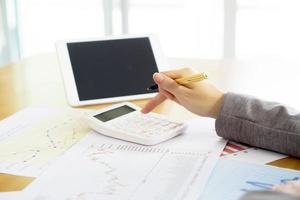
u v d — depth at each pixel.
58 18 2.84
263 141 0.67
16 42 2.81
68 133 0.76
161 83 0.78
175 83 0.77
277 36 2.55
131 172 0.60
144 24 2.78
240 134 0.70
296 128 0.65
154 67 1.02
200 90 0.76
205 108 0.75
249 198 0.30
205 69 1.23
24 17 2.82
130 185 0.56
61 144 0.71
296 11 2.48
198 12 2.65
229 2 2.55
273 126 0.67
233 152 0.67
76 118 0.84
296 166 0.62
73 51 0.99
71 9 2.82
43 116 0.85
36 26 2.85
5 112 0.88
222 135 0.72
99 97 0.94
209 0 2.60
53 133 0.76
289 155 0.66
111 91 0.96
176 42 2.73
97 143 0.71
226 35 2.62
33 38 2.85
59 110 0.89
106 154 0.66
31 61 1.37
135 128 0.74
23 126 0.80
